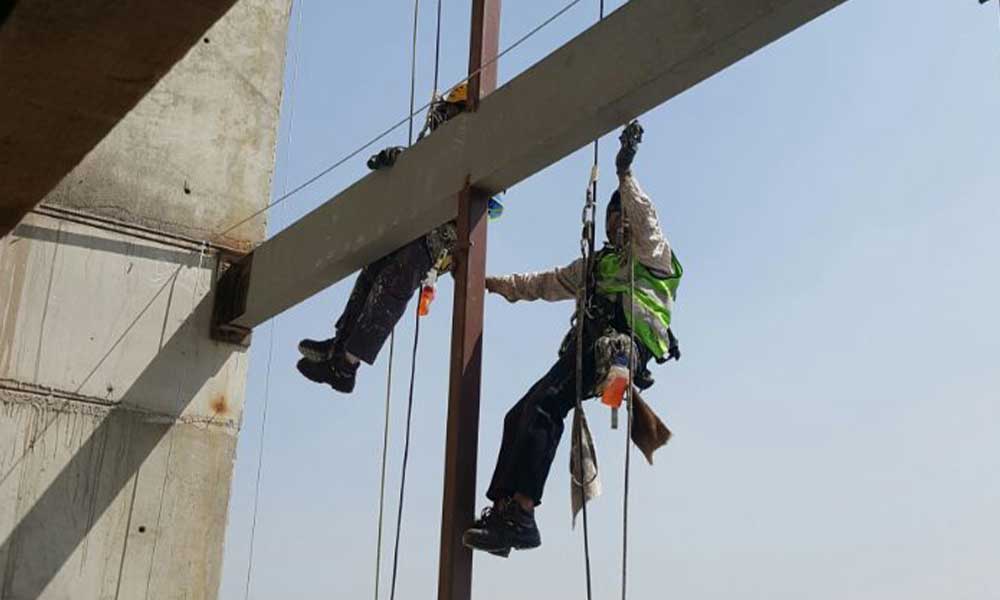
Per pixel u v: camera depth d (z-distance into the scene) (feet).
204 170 26.40
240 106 27.27
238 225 26.40
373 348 22.86
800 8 14.11
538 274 20.25
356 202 21.65
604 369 17.19
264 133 27.50
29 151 18.86
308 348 22.85
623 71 16.06
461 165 18.80
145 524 24.11
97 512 23.61
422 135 21.98
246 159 27.04
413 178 20.01
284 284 23.50
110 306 24.61
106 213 24.97
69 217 24.49
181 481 24.75
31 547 22.76
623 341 17.34
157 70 16.42
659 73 15.55
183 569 24.36
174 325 25.29
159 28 15.30
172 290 25.40
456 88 21.91
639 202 17.67
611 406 16.93
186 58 26.78
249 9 27.99
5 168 19.51
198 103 26.71
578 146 17.33
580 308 18.02
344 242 21.70
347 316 23.04
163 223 25.61
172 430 24.85
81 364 24.02
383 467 21.21
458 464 16.81
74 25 15.17
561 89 17.06
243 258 25.88
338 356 22.84
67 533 23.20
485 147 18.34
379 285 22.75
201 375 25.43
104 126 18.08
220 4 14.71
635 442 17.53
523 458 17.19
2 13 15.24
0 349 23.20
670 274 18.20
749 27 14.52
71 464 23.52
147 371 24.76
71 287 24.23
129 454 24.21
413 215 19.76
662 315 18.03
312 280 22.77
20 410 23.20
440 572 16.56
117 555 23.63
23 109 17.44
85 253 24.54
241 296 25.21
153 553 24.07
